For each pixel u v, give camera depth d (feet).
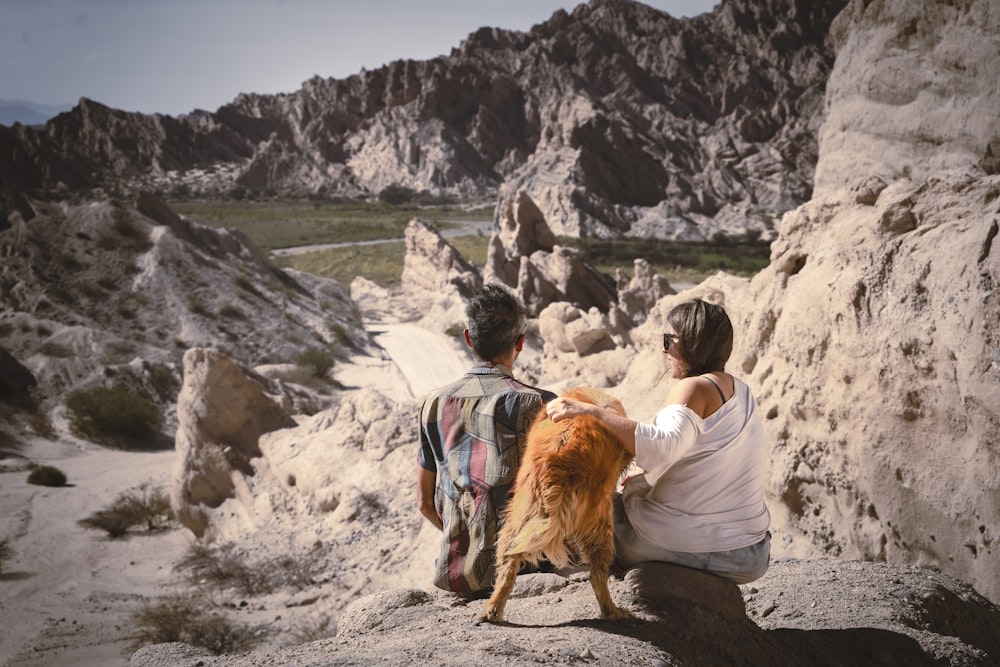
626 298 171.83
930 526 20.70
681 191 493.77
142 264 199.11
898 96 34.78
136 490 98.73
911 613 14.71
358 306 254.68
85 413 136.56
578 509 10.30
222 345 185.16
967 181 22.17
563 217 445.37
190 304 191.62
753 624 12.28
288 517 66.13
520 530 10.55
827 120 39.27
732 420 11.49
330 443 68.28
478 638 10.77
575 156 485.56
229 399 74.54
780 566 17.34
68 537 80.64
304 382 170.09
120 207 208.95
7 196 202.28
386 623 12.92
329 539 59.26
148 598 60.49
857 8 37.81
